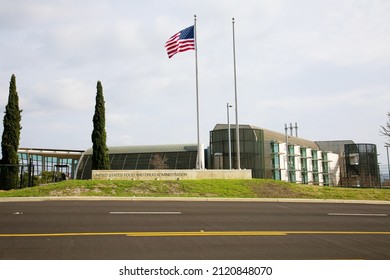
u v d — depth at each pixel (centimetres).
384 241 982
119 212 1456
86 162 5503
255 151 4681
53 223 1199
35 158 6112
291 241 960
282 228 1157
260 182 2516
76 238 970
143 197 2006
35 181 4053
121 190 2223
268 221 1295
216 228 1140
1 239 955
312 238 1005
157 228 1125
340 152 8719
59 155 6050
